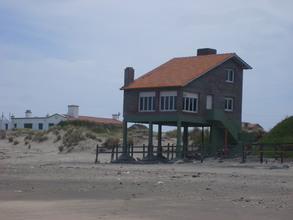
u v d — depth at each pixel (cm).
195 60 4997
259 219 1424
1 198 1880
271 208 1597
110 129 7656
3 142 6950
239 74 5000
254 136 5350
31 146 6506
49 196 1931
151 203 1720
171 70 4872
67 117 9256
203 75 4603
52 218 1437
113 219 1421
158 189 2131
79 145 5962
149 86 4575
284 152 3891
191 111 4509
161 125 5041
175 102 4422
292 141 4219
